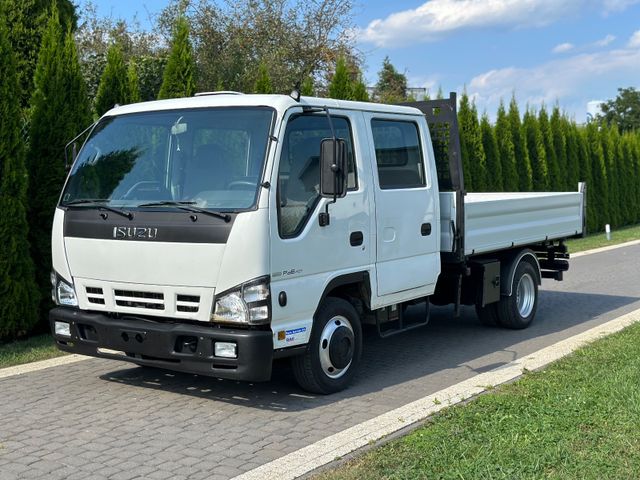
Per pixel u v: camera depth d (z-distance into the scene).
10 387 6.88
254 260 5.72
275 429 5.71
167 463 5.00
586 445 5.03
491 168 21.36
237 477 4.73
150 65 16.03
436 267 7.89
